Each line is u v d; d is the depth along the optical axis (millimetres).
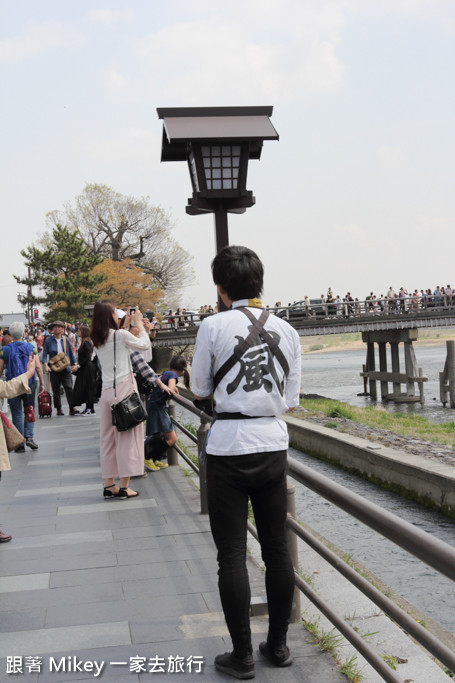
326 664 3203
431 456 14039
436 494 12086
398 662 3424
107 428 6719
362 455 15078
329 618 3047
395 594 5715
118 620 3816
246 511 3021
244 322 2973
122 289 58688
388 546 9102
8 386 5062
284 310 40188
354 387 45562
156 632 3643
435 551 1882
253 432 2930
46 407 14438
